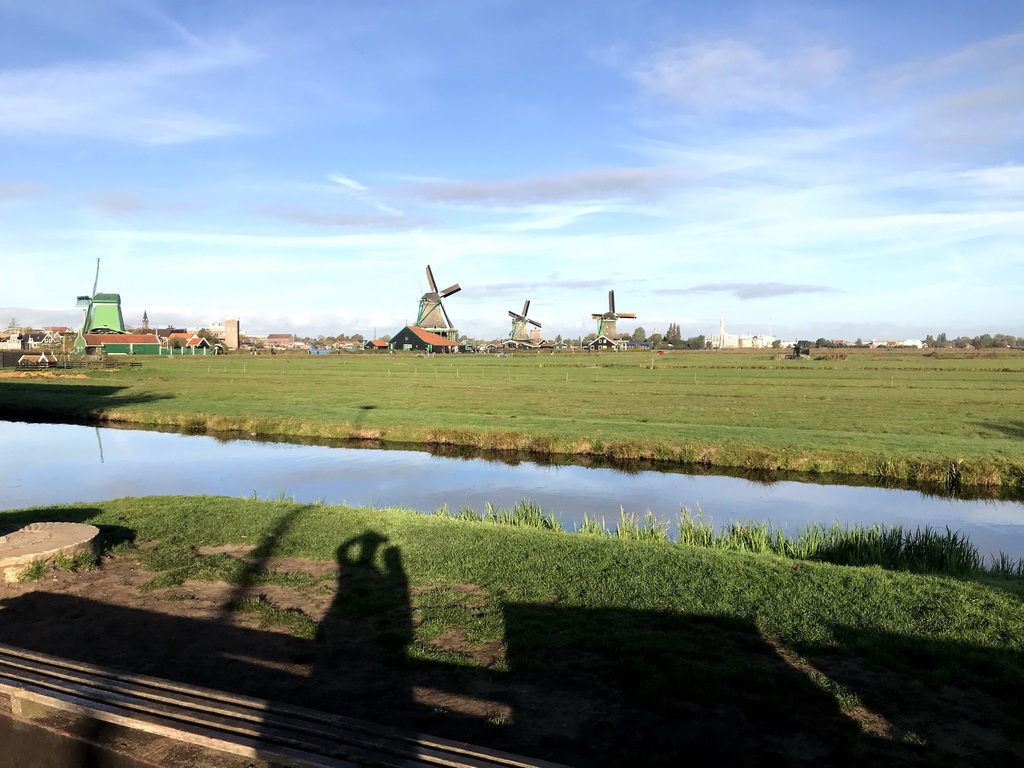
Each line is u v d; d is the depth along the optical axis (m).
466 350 146.88
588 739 5.48
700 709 5.96
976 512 17.62
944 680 6.48
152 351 113.62
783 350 152.50
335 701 6.11
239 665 6.88
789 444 24.31
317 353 131.12
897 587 9.12
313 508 13.84
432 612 8.23
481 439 27.11
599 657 7.02
